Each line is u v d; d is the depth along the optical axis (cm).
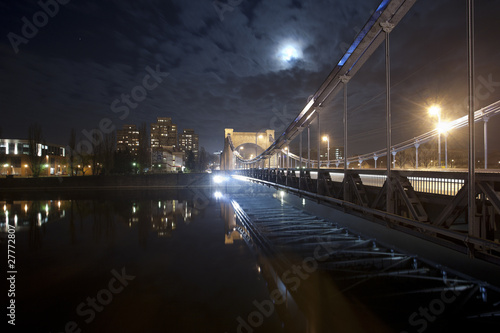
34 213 2880
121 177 5234
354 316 798
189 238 1927
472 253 456
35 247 1739
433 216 592
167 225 2352
